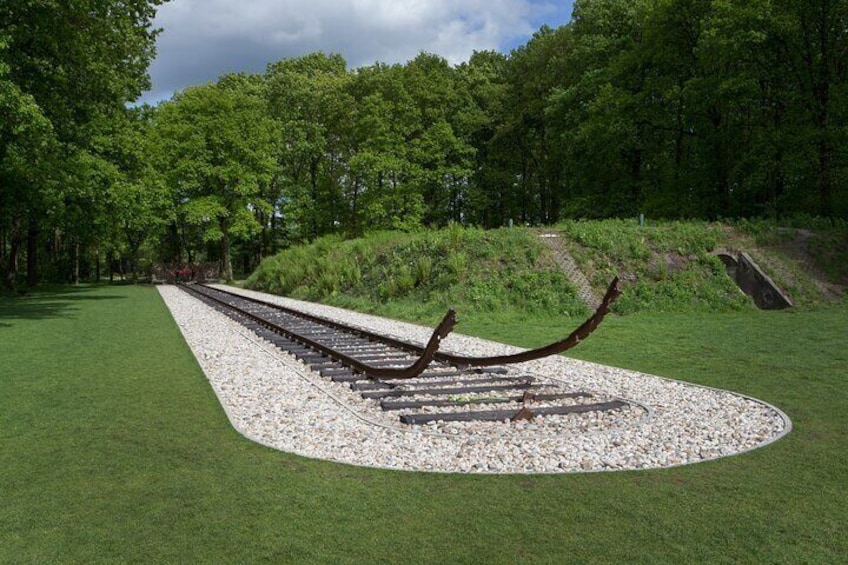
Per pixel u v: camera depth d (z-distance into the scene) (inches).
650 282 835.4
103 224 1416.1
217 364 424.5
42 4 759.7
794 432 252.5
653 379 366.6
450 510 175.5
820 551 149.6
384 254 1074.7
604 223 979.9
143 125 1441.9
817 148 1136.2
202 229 2564.0
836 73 1188.5
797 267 854.5
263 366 416.5
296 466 213.3
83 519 170.2
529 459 220.1
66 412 291.3
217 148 2097.7
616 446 236.8
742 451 227.9
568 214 1663.4
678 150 1498.5
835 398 312.3
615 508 176.1
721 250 890.1
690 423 268.8
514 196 2199.8
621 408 299.7
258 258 2807.6
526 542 155.3
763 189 1342.3
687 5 1315.2
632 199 1578.5
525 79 2034.9
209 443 240.5
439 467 214.1
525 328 658.8
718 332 579.8
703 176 1387.8
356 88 2201.0
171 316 805.9
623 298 801.6
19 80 774.5
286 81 2314.2
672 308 784.3
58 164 916.6
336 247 1268.5
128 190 1327.5
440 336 269.6
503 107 2089.1
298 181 2381.9
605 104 1443.2
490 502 181.2
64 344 532.4
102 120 1109.7
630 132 1430.9
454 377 382.9
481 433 255.8
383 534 160.4
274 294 1386.6
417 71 2063.2
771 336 544.7
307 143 2234.3
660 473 205.8
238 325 687.7
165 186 2025.1
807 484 193.5
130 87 1018.1
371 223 2044.8
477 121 2036.2
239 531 162.4
